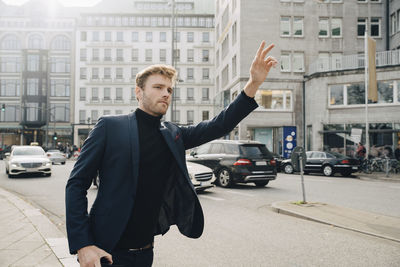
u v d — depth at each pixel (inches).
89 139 74.2
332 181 601.9
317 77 1035.3
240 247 200.7
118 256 74.4
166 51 2379.4
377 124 949.8
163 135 78.1
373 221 261.3
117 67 2358.5
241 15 1163.9
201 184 414.3
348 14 1203.9
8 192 414.9
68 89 2359.7
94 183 462.0
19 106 2345.0
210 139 84.3
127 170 73.4
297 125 1148.5
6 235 211.0
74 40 2373.3
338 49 1192.8
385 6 1206.3
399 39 1126.4
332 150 1006.4
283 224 260.7
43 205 343.3
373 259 179.6
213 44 2375.7
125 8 2524.6
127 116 78.7
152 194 76.7
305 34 1184.8
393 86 931.3
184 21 2384.4
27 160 630.5
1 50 2367.1
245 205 343.9
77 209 67.8
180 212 83.4
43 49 2314.2
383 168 794.2
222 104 1421.0
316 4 1190.3
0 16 2372.0
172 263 173.0
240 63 1157.1
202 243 209.3
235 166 471.8
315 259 179.6
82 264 64.9
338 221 260.7
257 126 1148.5
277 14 1174.3
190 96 2359.7
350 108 986.7
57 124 2341.3
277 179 631.8
